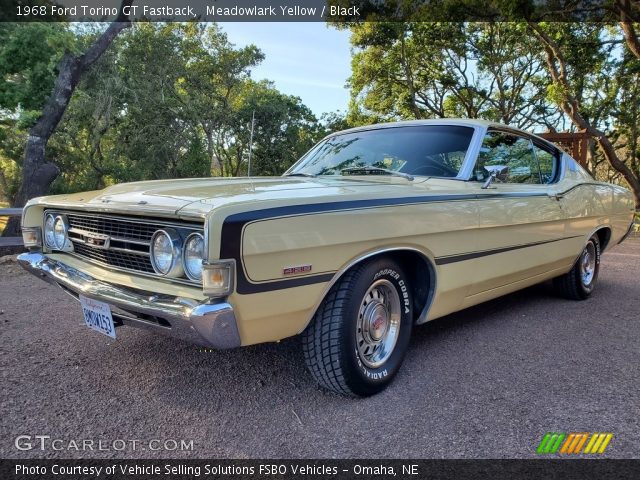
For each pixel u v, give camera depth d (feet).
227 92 106.42
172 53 91.40
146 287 7.40
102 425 7.75
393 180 10.40
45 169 39.78
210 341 6.64
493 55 75.97
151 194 8.16
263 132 108.58
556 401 8.61
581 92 70.59
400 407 8.38
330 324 8.05
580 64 61.05
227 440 7.37
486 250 10.67
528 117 84.99
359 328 8.51
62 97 39.75
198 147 94.02
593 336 12.19
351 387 8.34
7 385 9.08
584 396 8.81
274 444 7.27
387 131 12.86
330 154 13.05
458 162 11.18
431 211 9.18
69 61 40.14
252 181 9.94
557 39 53.06
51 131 40.32
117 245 8.24
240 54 102.47
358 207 7.98
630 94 75.46
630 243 32.35
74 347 11.16
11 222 34.86
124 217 7.98
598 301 15.88
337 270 7.75
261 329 7.15
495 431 7.61
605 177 110.73
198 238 6.87
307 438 7.43
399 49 76.28
